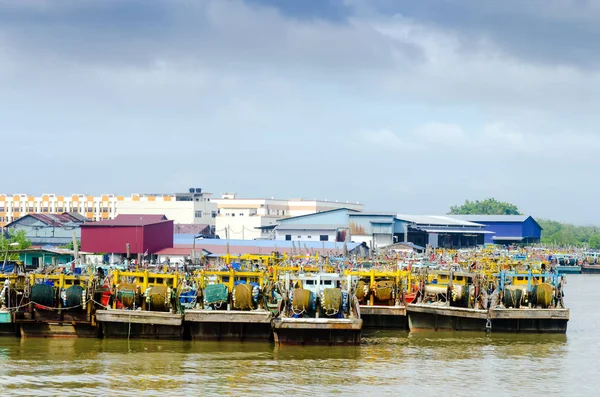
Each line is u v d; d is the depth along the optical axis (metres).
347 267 96.12
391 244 192.38
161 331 66.62
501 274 77.12
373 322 78.19
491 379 55.53
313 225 198.88
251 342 66.00
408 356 62.66
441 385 53.69
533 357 63.06
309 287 66.31
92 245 146.12
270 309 69.75
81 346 64.38
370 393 51.38
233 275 69.88
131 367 57.22
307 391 51.56
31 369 56.50
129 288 67.38
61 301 67.38
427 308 75.25
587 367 59.59
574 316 92.12
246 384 53.00
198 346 64.44
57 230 191.12
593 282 171.00
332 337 63.84
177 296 67.69
